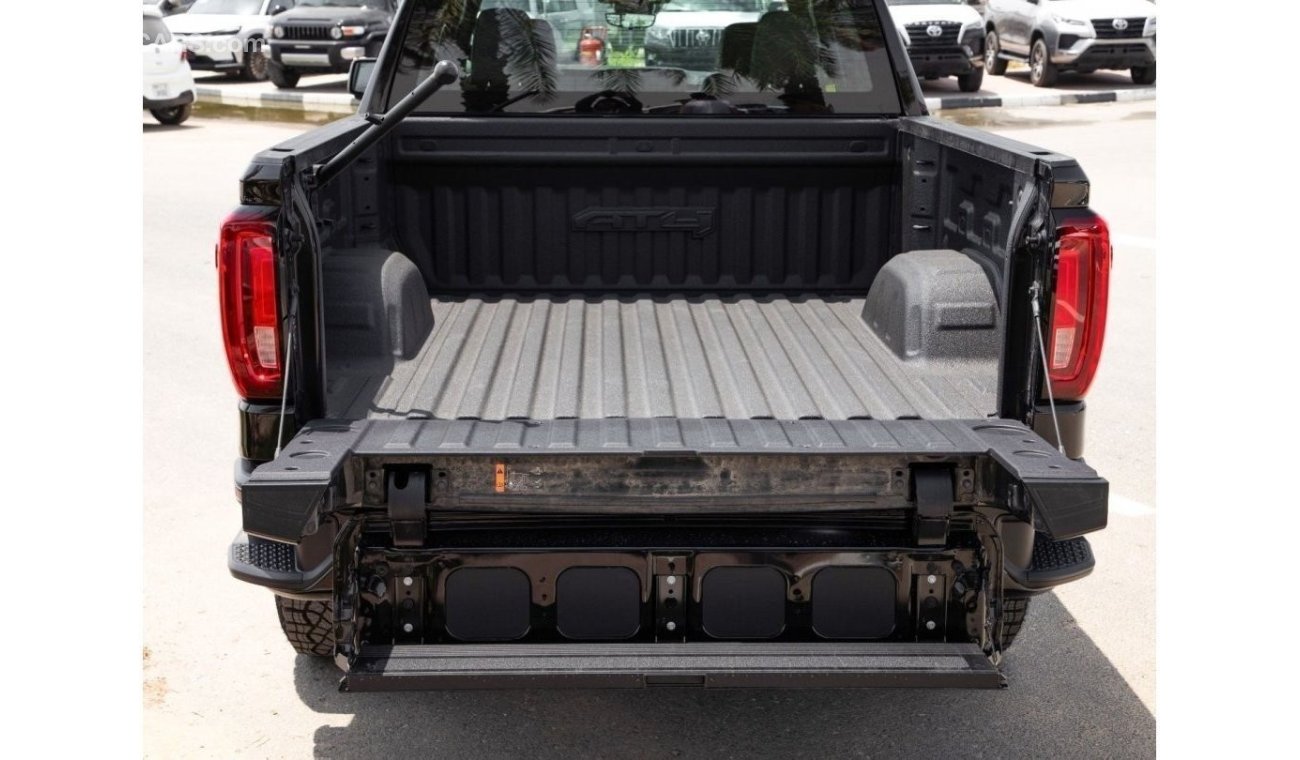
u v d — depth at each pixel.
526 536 3.05
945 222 4.24
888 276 4.03
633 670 2.91
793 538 3.06
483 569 3.04
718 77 4.62
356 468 2.96
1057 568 3.17
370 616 3.05
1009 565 3.12
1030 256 3.17
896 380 3.69
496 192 4.63
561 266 4.71
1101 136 15.26
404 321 3.83
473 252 4.68
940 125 4.16
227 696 3.86
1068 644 4.18
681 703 3.84
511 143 4.57
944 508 2.98
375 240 4.40
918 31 18.89
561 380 3.68
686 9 4.54
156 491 5.40
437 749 3.58
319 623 3.84
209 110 19.06
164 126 17.17
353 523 3.01
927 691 3.92
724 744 3.61
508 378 3.68
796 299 4.68
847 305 4.59
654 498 2.97
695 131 4.57
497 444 2.99
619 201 4.65
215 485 5.49
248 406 3.15
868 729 3.69
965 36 18.98
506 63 4.56
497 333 4.19
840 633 3.07
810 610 3.06
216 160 14.24
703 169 4.62
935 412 3.40
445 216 4.64
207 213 11.30
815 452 2.95
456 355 3.90
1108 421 6.18
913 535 3.04
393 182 4.61
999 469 2.94
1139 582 4.58
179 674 3.98
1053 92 19.25
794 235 4.70
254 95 20.33
